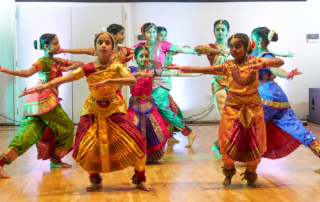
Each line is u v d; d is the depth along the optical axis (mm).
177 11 7477
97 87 2453
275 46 7652
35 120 3574
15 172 3549
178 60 7527
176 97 7617
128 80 2494
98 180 2928
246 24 7570
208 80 7609
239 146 2807
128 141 2717
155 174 3445
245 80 2775
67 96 7402
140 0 7340
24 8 7195
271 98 3424
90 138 2703
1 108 7289
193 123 7523
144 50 3537
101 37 2641
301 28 7621
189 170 3602
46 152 3701
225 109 2889
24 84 7301
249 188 2963
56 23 7281
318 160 3992
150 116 3783
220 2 7484
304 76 7723
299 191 2875
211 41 7566
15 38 7199
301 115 7801
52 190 2938
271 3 7543
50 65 3516
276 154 3533
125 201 2641
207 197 2727
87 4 7305
